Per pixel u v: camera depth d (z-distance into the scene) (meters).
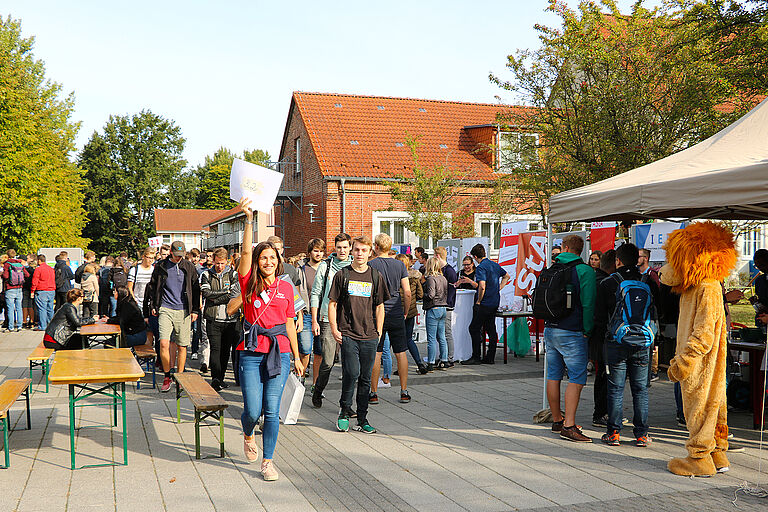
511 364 12.10
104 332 9.86
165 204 80.06
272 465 5.44
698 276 5.55
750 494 5.05
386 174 24.83
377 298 7.08
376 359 8.55
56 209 39.53
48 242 35.88
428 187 23.17
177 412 7.75
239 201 5.46
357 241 6.95
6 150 29.67
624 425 7.35
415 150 23.83
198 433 6.01
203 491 5.11
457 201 24.66
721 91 12.55
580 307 6.64
